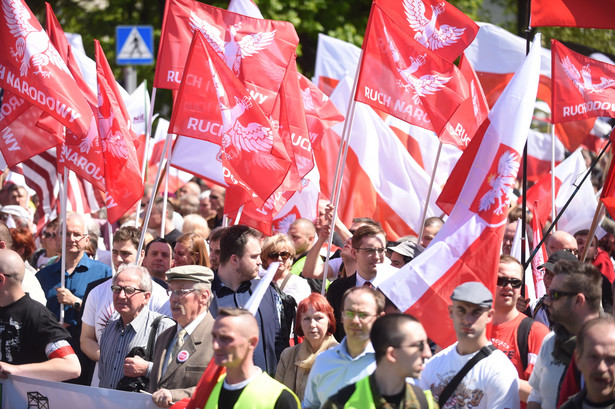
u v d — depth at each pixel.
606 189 9.31
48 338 8.36
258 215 10.47
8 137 10.76
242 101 9.53
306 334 7.98
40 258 13.93
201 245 10.43
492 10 32.03
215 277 9.03
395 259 9.68
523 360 7.59
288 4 26.80
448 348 7.14
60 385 8.18
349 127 9.84
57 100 9.76
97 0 29.41
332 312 8.08
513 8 31.20
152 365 8.30
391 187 13.66
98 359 9.37
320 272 10.94
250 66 10.59
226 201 9.66
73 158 10.67
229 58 10.57
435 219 12.16
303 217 12.95
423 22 10.51
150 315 8.84
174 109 9.73
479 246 8.01
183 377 7.89
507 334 7.71
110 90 10.38
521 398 7.26
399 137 15.12
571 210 13.25
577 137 16.41
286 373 8.16
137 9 29.08
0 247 10.87
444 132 11.31
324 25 27.89
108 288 9.57
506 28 31.00
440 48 10.48
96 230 13.78
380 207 13.66
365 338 6.88
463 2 29.50
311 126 12.54
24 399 8.27
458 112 11.43
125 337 8.70
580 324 6.74
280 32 10.77
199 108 9.70
